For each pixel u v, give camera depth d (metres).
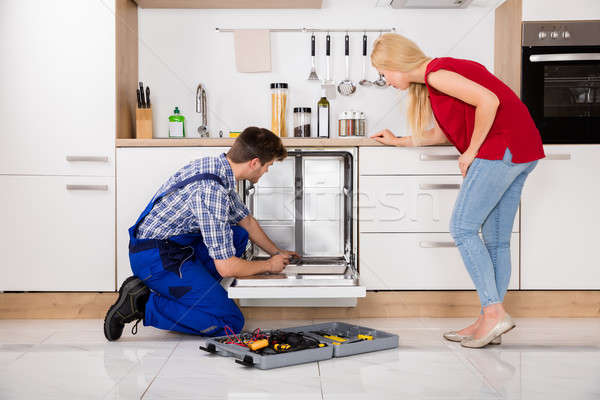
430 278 2.60
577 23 2.66
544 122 2.66
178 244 2.21
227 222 2.05
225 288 2.48
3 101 2.59
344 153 2.59
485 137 1.98
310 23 3.06
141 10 3.04
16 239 2.60
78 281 2.61
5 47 2.58
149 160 2.59
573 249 2.63
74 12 2.59
